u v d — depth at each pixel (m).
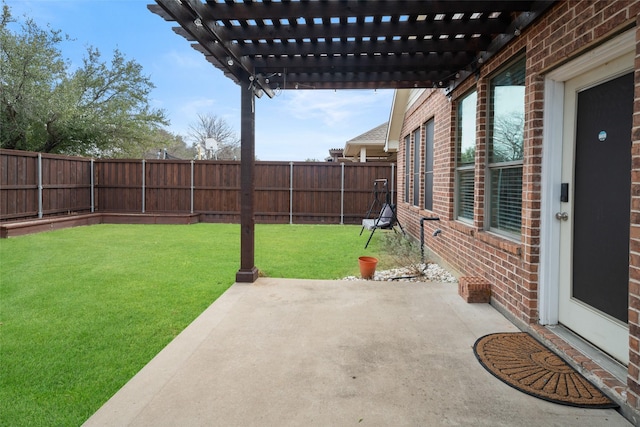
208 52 3.82
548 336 2.76
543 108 2.91
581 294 2.68
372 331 3.11
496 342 2.86
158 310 3.78
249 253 4.69
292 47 3.96
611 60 2.32
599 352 2.49
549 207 2.90
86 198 11.91
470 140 4.79
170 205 12.36
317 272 5.44
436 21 3.39
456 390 2.21
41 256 6.45
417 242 7.42
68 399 2.23
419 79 4.94
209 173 12.25
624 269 2.27
